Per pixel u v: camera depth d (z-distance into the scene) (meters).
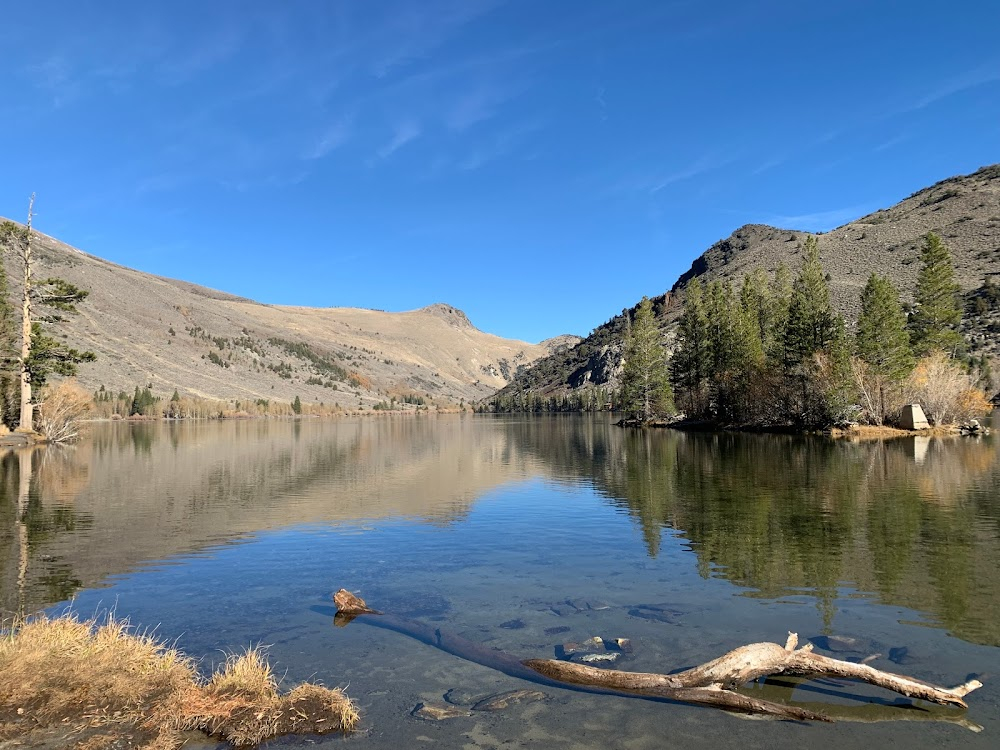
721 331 76.62
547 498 23.84
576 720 6.75
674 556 14.19
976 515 17.69
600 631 9.42
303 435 79.25
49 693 6.94
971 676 7.66
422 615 10.33
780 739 6.30
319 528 18.14
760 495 22.33
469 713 6.91
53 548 15.45
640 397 85.75
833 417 53.38
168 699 6.95
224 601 11.17
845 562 13.12
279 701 6.95
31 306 50.06
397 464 38.91
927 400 52.97
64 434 54.78
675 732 6.48
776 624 9.59
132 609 10.69
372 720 6.73
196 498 24.11
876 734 6.39
